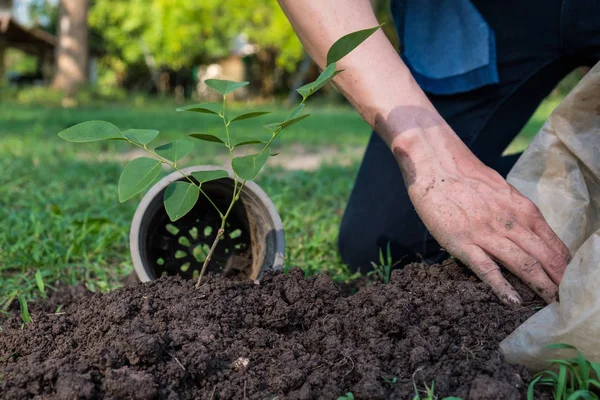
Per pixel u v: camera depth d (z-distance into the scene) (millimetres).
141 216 1811
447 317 1480
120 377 1275
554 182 1727
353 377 1355
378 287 1618
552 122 1732
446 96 2611
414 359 1352
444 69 2562
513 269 1544
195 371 1367
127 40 28797
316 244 2748
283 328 1569
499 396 1223
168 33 26188
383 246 2492
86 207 3729
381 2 22734
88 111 15656
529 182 1762
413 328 1450
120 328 1441
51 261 2498
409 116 1680
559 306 1364
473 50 2469
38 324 1584
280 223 1890
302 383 1345
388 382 1319
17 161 5562
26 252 2557
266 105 24859
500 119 2592
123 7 27828
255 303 1613
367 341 1451
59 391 1260
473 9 2453
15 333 1580
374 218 2518
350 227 2584
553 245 1566
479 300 1512
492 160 2623
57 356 1442
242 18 25781
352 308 1591
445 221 1594
